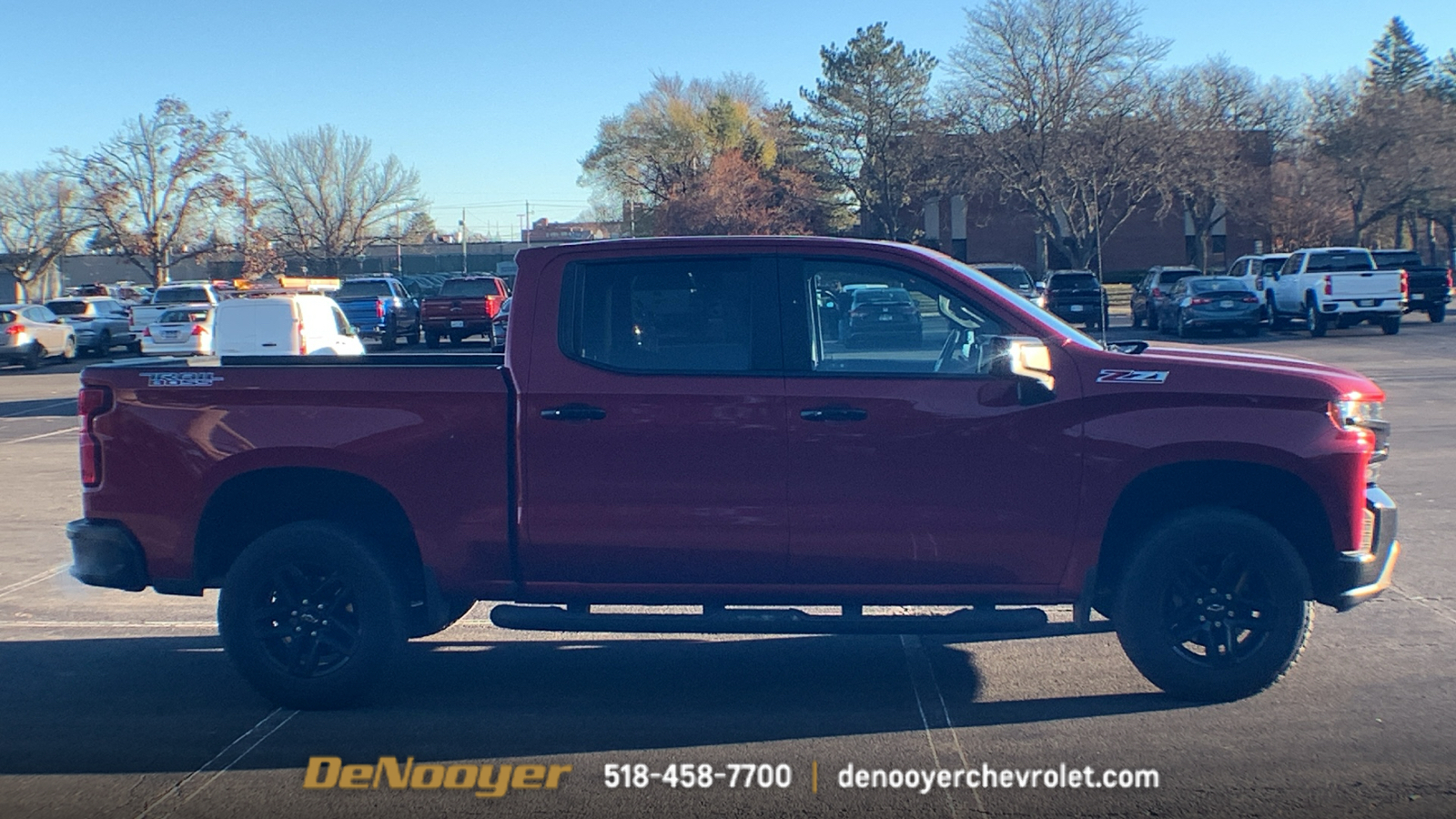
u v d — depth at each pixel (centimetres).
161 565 542
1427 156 5328
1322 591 525
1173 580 520
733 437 511
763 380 512
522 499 520
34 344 3159
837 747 495
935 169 4825
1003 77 4500
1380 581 521
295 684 540
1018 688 565
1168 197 4853
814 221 6412
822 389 510
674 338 522
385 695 571
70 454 1447
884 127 6181
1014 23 4459
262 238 5281
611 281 527
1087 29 4419
